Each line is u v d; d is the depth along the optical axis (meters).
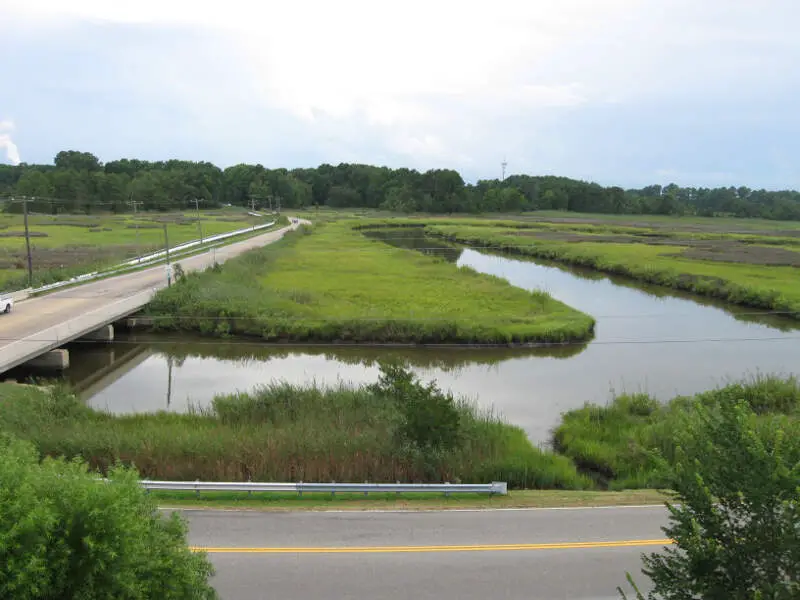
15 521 7.53
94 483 8.51
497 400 30.17
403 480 18.98
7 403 22.45
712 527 8.02
